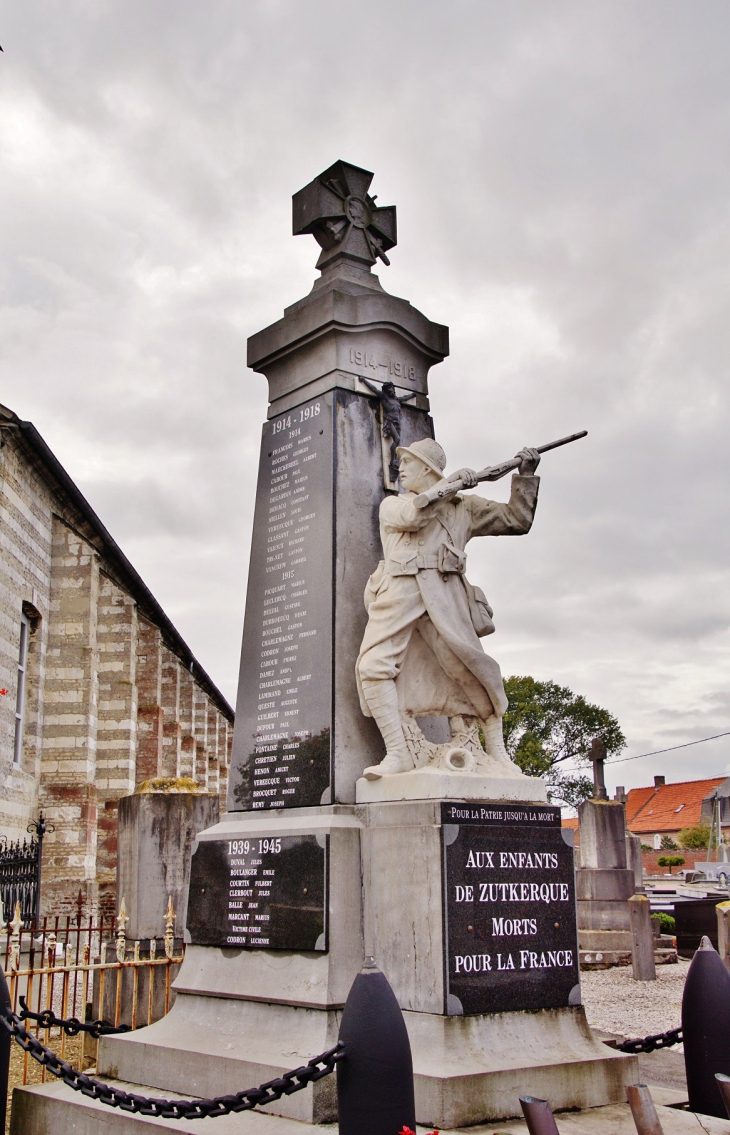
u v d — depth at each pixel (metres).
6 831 22.34
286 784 8.05
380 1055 5.27
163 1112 5.82
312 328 8.92
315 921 7.14
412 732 7.73
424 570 7.81
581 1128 6.18
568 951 7.20
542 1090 6.50
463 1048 6.45
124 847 13.01
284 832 7.59
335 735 7.75
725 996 6.84
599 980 18.91
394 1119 5.21
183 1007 8.02
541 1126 5.13
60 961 15.66
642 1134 5.56
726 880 44.03
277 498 8.93
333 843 7.23
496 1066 6.41
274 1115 6.64
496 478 7.93
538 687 61.19
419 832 6.89
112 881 27.91
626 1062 6.93
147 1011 10.09
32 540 24.42
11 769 22.86
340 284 9.21
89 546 26.27
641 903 19.08
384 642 7.67
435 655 7.91
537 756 59.12
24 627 25.00
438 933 6.62
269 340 9.36
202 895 8.27
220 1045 7.30
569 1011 7.09
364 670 7.65
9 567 22.66
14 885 17.45
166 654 38.97
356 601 8.22
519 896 7.02
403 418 9.01
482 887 6.84
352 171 9.79
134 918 12.38
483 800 7.14
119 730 28.95
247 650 8.79
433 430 9.30
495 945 6.81
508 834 7.07
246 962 7.68
